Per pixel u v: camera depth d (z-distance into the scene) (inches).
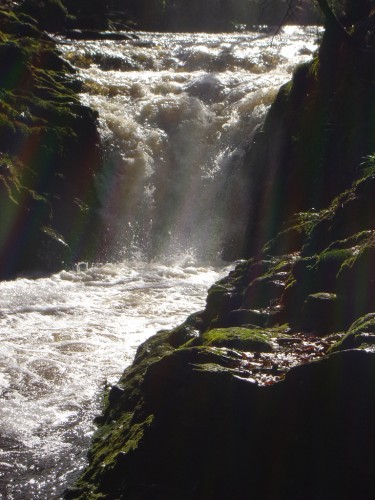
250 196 532.1
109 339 326.3
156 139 589.3
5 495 186.1
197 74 693.3
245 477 147.9
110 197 552.1
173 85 659.4
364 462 139.8
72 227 511.8
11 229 470.6
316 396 144.6
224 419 151.3
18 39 569.3
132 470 163.3
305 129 478.3
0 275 452.8
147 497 156.4
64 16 856.9
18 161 495.8
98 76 670.5
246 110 607.5
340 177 424.5
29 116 515.8
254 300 219.0
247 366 161.2
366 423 140.5
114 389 225.6
